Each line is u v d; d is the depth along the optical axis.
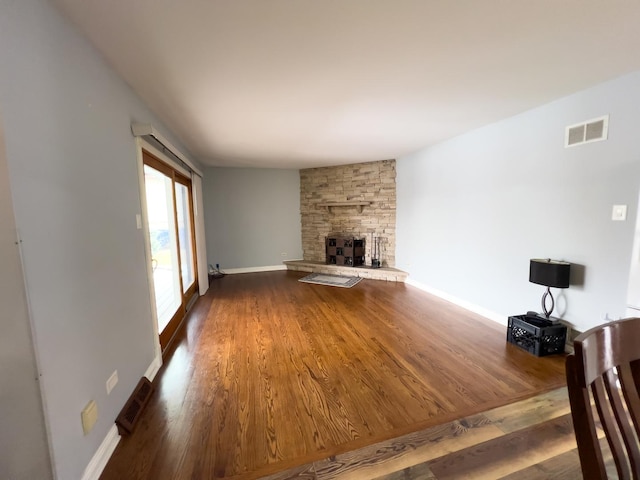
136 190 2.21
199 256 4.51
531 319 2.75
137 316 2.10
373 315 3.60
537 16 1.42
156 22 1.42
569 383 0.69
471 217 3.61
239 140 3.81
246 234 6.22
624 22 1.46
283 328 3.24
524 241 2.92
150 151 2.50
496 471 1.44
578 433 0.69
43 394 1.11
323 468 1.46
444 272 4.19
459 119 3.06
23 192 1.06
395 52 1.74
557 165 2.58
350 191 5.88
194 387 2.16
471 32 1.55
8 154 1.00
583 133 2.36
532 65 1.93
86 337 1.43
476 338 2.92
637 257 2.08
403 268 5.25
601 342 0.73
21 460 1.11
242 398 2.02
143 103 2.41
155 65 1.84
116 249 1.82
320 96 2.38
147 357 2.25
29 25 1.13
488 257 3.38
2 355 1.05
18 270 1.04
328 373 2.32
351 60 1.83
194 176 4.46
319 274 5.96
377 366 2.42
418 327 3.22
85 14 1.35
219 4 1.30
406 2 1.31
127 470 1.46
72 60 1.41
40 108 1.18
